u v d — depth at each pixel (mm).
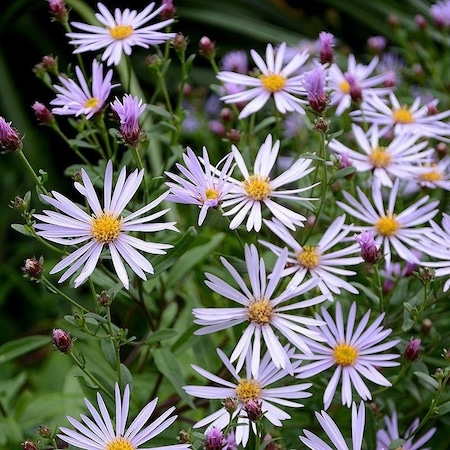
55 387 691
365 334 527
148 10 594
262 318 510
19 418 615
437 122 611
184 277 631
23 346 588
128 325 594
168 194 513
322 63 601
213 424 503
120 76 732
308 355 511
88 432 497
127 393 498
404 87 731
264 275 512
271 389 512
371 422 539
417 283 588
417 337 564
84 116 578
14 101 876
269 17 987
